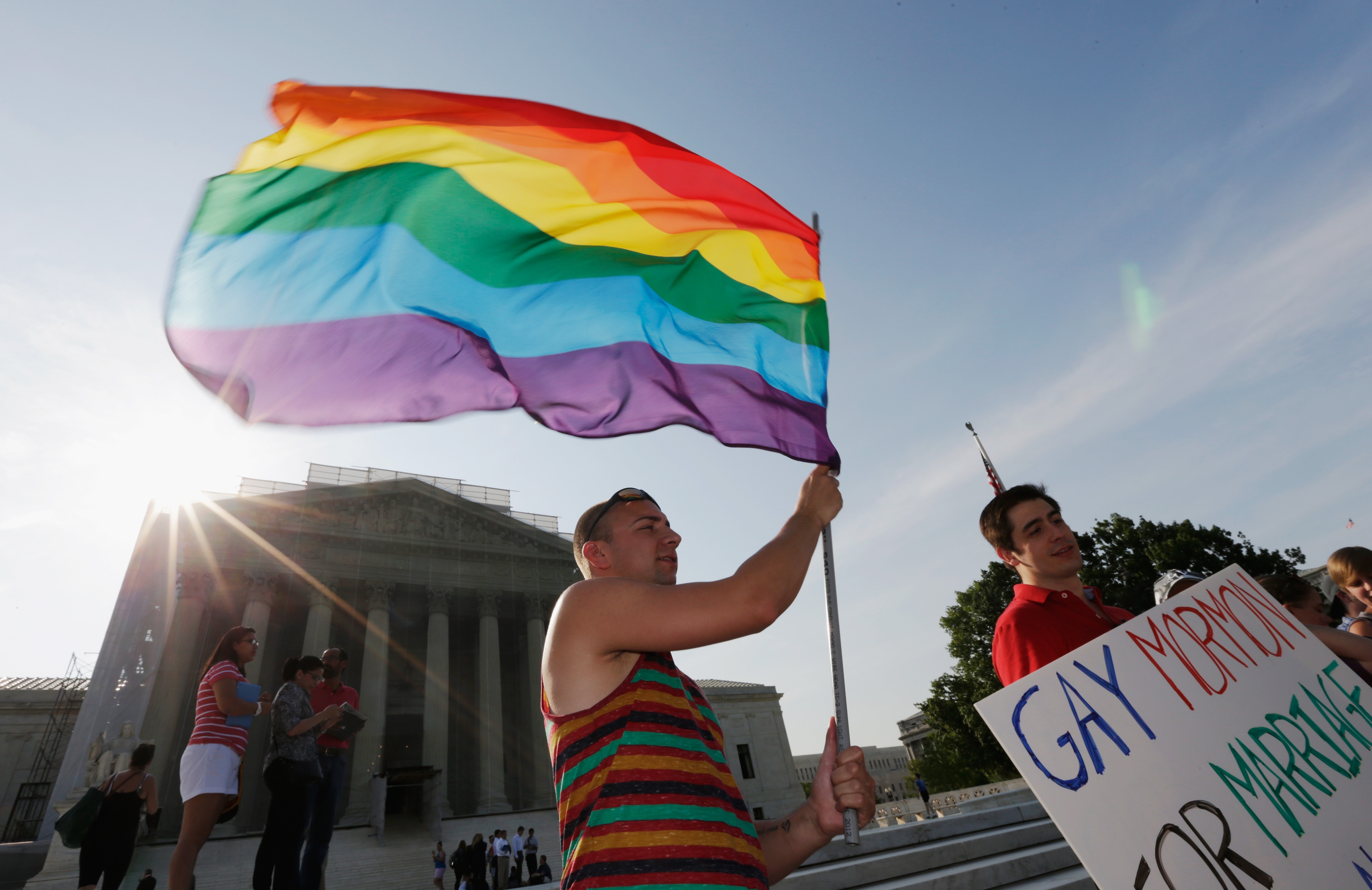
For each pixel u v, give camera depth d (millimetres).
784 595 1572
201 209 1997
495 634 39375
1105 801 1752
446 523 41219
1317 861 1683
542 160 2680
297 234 2104
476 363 2275
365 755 32938
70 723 36375
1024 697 1932
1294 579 4355
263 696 5605
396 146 2383
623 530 1960
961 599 36938
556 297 2553
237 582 34969
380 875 25453
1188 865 1664
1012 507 3301
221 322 1938
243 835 25484
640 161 2891
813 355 2959
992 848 4980
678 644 1482
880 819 28500
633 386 2520
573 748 1482
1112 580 35000
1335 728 1954
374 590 37250
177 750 29625
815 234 3219
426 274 2297
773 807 49000
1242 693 1982
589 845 1352
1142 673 1994
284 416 1969
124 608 29766
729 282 2994
